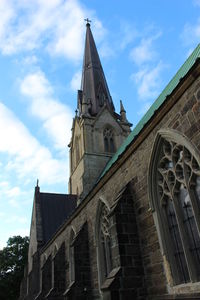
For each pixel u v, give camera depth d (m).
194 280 10.06
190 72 10.23
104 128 40.66
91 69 49.41
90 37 55.03
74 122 43.16
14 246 57.34
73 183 41.09
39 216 43.00
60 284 24.17
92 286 18.53
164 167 12.50
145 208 13.18
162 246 11.65
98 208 18.66
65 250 25.64
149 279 12.25
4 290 52.56
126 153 15.01
